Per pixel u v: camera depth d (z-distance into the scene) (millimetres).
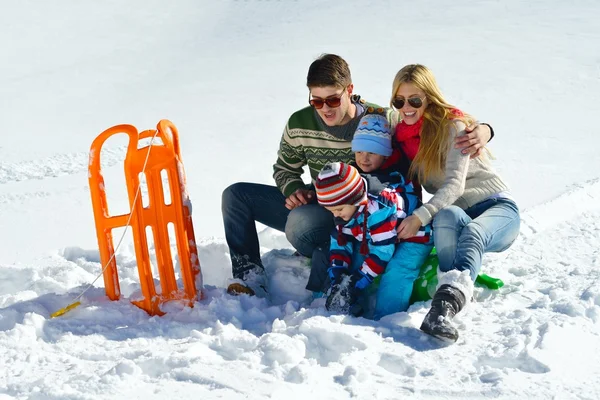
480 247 3695
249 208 4383
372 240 3826
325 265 4156
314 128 4273
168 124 3908
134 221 3883
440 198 3775
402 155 4172
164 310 3953
